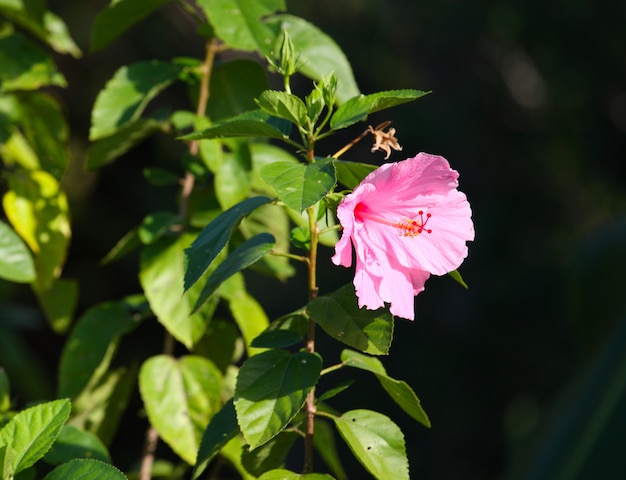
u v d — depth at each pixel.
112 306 1.89
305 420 1.68
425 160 1.59
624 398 2.14
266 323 1.88
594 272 2.60
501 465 5.10
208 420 1.82
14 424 1.60
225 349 1.91
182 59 1.91
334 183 1.56
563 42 5.17
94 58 4.32
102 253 4.35
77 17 4.27
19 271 1.88
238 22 1.85
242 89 1.91
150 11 1.89
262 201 1.62
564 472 2.12
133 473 1.94
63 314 2.02
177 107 4.48
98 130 1.87
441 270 1.62
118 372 1.91
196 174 1.89
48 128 2.00
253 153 1.89
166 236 1.87
